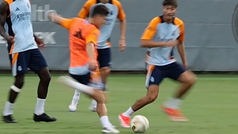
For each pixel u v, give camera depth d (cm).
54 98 3534
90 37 2208
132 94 3766
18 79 2572
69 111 3028
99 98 2308
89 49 2200
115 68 4669
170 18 2539
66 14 4559
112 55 4653
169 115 2725
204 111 3080
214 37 4753
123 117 2517
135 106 2492
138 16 4647
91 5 2941
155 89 2523
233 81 4547
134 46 4672
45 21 4575
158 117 2852
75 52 2317
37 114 2619
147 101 2495
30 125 2530
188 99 3572
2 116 2758
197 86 4238
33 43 2570
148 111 3064
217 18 4741
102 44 2989
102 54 3009
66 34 4631
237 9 4750
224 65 4800
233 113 3020
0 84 4125
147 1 4644
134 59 4691
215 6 4728
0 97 3500
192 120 2761
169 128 2511
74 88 2266
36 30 4569
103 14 2300
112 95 3706
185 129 2491
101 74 3022
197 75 4831
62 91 3862
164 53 2567
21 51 2534
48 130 2406
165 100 3519
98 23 2303
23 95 3609
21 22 2539
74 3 4566
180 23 2605
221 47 4772
